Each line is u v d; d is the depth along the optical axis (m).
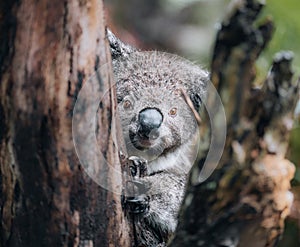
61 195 7.19
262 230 6.70
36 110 7.01
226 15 6.43
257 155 6.54
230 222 6.68
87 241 7.39
